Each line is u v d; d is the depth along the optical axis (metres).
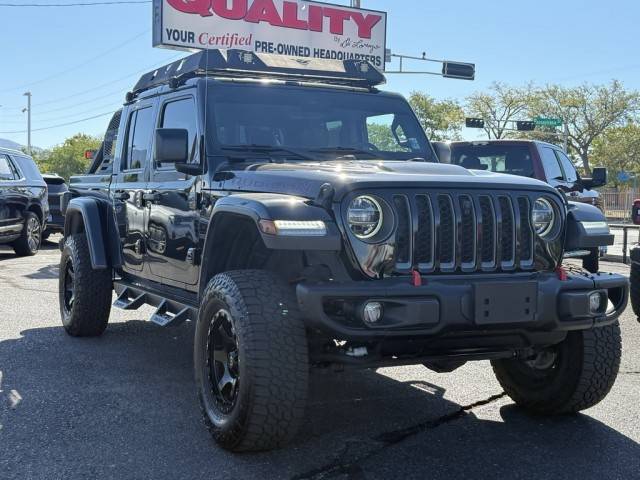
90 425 4.31
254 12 27.61
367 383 5.36
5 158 13.74
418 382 5.39
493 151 11.13
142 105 6.01
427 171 4.26
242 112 5.04
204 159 4.79
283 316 3.68
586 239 4.20
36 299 8.90
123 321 7.51
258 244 4.39
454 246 3.86
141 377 5.36
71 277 6.79
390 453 3.94
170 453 3.88
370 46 30.25
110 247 6.34
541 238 4.10
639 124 52.34
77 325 6.53
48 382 5.20
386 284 3.64
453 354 4.03
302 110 5.23
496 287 3.73
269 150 4.95
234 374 3.87
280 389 3.60
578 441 4.15
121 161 6.28
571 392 4.38
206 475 3.60
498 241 3.96
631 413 4.66
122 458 3.81
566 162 11.73
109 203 6.38
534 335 4.00
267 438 3.67
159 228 5.38
